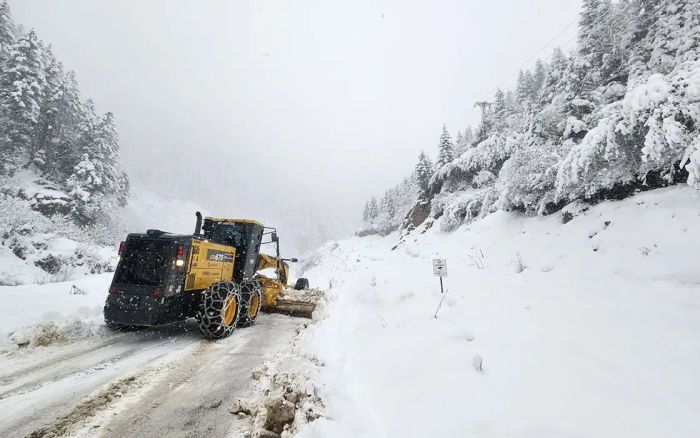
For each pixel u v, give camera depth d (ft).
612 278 17.89
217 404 9.64
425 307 17.37
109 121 109.40
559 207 32.45
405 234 102.17
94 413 8.91
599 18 57.62
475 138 97.09
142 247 16.53
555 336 11.94
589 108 51.70
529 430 6.95
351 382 10.97
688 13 43.45
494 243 35.53
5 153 86.07
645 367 9.32
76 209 89.45
